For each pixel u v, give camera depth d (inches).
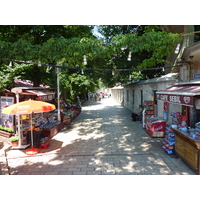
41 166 211.6
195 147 181.9
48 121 373.7
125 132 362.9
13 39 369.1
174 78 310.3
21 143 281.4
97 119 518.3
